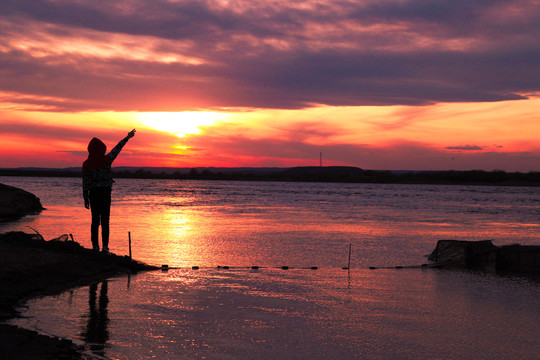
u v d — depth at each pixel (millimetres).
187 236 19031
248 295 8398
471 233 23156
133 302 7605
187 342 5840
